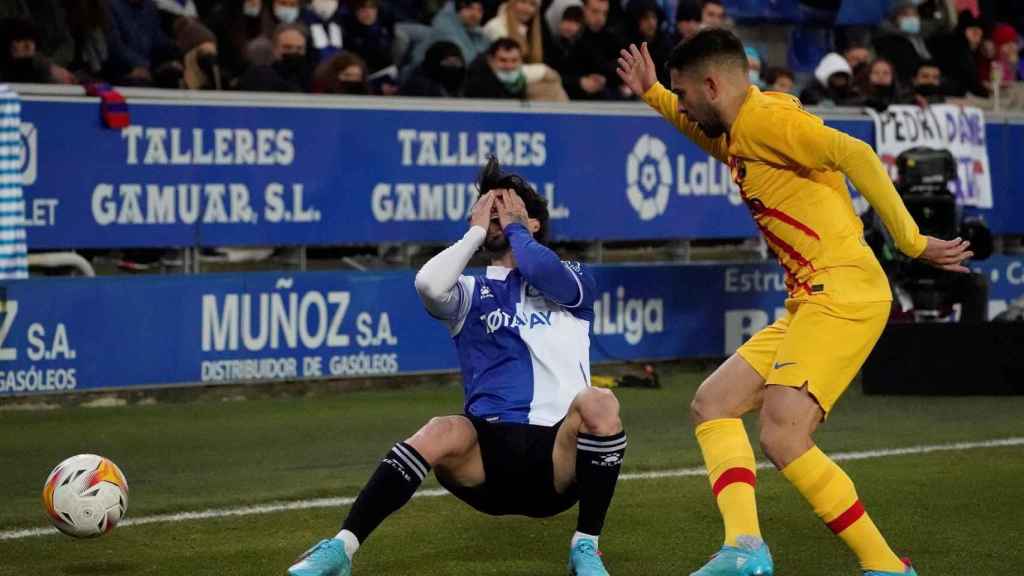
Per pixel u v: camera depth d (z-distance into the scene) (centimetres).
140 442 2486
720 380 1537
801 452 1450
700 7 3947
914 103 3978
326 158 2997
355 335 3034
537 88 3497
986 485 2098
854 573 1620
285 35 3309
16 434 2544
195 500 2005
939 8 4412
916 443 2459
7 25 2988
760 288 3444
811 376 1450
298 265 3017
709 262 3388
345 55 3266
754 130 1458
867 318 1459
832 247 1466
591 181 3266
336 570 1423
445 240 3128
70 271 2881
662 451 2389
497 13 3853
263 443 2484
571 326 1545
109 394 2852
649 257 3422
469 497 1525
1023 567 1631
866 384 3084
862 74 4112
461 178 3136
